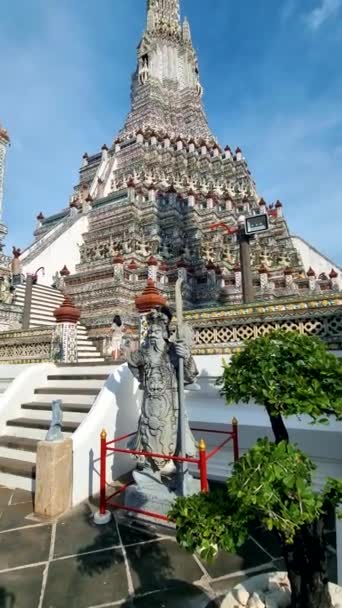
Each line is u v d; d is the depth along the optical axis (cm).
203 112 4269
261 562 365
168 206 2666
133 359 525
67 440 509
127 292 1964
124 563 363
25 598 311
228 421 608
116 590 320
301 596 202
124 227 2602
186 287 2155
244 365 276
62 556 377
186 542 201
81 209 3025
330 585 230
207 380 634
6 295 1580
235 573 345
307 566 203
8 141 1673
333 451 513
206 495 226
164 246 2512
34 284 1950
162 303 773
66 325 932
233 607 213
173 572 347
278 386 246
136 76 4656
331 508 219
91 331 1766
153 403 502
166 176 3256
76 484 513
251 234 1052
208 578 337
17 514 480
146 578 338
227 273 2383
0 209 1612
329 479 213
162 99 4162
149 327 525
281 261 2581
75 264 2619
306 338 273
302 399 234
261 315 609
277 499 170
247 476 181
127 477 610
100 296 1956
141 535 422
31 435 686
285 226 2955
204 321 662
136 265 2191
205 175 3294
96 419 577
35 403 759
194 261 2425
